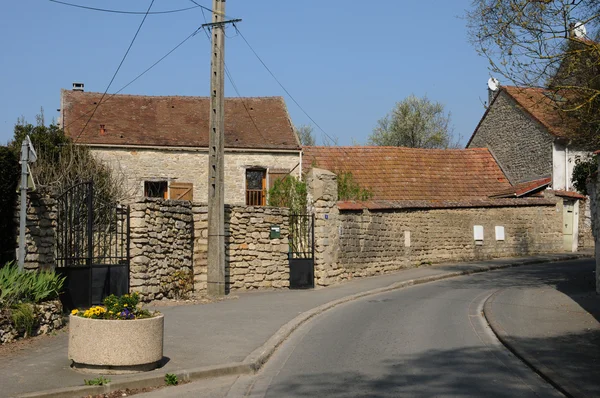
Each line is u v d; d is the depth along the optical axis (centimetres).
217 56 1712
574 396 747
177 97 2980
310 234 2017
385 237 2389
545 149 3089
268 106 3033
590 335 1139
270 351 1034
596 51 1319
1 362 881
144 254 1484
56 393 739
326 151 3153
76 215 1373
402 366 931
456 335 1187
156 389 819
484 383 832
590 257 2900
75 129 2616
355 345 1097
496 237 2856
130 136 2620
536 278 2134
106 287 1385
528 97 1480
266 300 1658
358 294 1802
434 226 2666
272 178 2702
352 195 2494
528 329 1205
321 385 827
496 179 3253
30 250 1180
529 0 1333
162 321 891
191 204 1725
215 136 1709
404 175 3128
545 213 2989
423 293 1847
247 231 1870
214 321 1298
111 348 835
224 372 897
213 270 1689
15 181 1176
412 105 5178
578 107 1355
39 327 1067
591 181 1822
